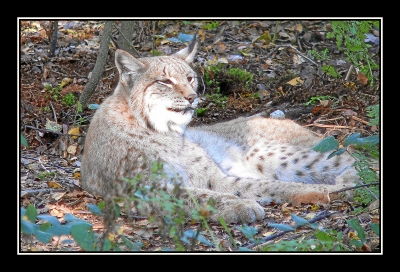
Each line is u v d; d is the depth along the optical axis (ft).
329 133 43.45
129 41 49.06
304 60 54.44
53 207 32.42
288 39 58.39
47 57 54.44
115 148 34.53
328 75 50.29
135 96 35.22
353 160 37.65
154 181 24.64
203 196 32.14
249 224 30.83
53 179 37.47
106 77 52.37
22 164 39.34
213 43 57.98
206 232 29.55
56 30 55.21
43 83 50.19
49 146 43.11
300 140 40.45
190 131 38.88
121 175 34.01
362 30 42.86
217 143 38.99
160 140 34.91
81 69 53.78
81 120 44.96
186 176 34.50
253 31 60.59
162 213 29.76
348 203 32.45
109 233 24.77
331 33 43.93
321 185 34.32
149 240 28.27
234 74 51.03
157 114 34.96
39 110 46.39
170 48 56.08
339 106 46.85
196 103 35.37
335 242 25.75
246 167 39.14
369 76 47.21
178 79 35.09
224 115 47.65
